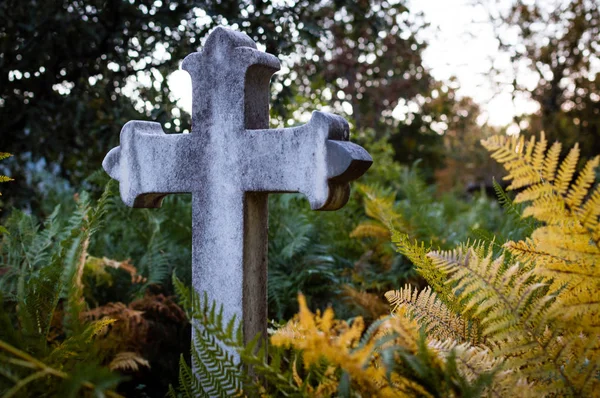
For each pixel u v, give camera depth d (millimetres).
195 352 1723
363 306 3275
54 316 2705
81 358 1561
